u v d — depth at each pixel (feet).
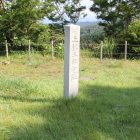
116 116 11.60
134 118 11.14
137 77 22.27
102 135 9.46
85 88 17.69
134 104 13.37
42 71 27.17
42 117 11.40
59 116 11.48
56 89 17.37
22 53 39.81
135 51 35.68
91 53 39.04
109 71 25.88
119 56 38.19
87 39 50.72
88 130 9.85
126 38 36.94
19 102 13.98
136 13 46.16
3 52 41.29
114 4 49.32
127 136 9.48
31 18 39.70
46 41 43.55
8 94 16.08
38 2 38.68
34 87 16.80
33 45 41.50
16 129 10.11
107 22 50.78
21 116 11.53
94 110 12.50
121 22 48.01
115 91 16.85
